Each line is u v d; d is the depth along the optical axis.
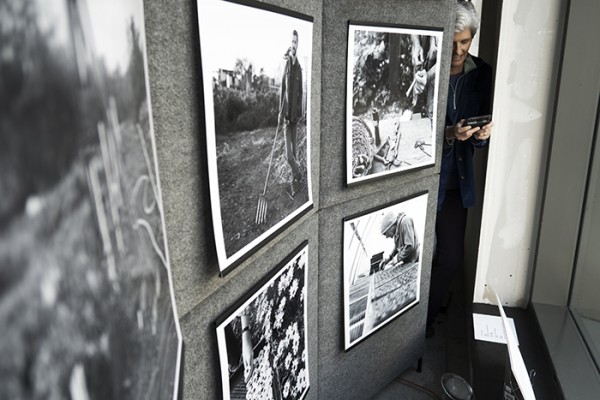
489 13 2.02
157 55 0.51
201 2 0.56
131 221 0.37
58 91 0.26
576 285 1.73
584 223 1.66
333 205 1.15
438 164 1.50
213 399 0.73
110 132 0.33
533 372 1.47
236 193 0.68
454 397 1.29
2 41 0.21
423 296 1.63
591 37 1.48
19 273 0.22
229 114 0.64
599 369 1.41
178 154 0.57
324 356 1.25
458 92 1.68
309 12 0.89
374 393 1.54
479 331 1.72
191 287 0.63
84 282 0.29
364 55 1.08
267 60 0.72
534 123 1.68
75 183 0.28
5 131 0.21
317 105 0.99
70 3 0.28
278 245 0.90
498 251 1.85
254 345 0.83
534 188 1.74
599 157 1.56
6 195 0.21
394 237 1.38
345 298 1.26
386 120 1.21
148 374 0.40
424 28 1.24
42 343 0.24
